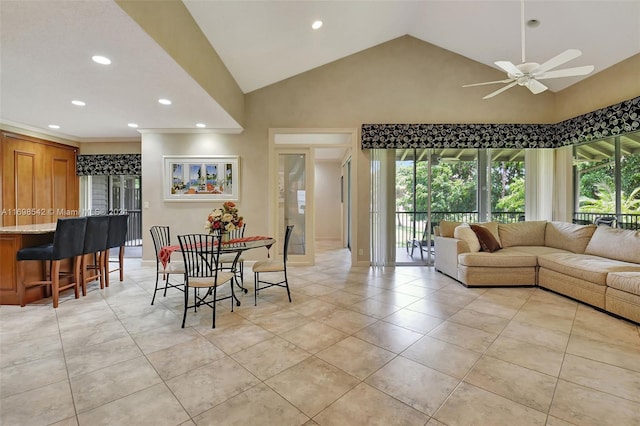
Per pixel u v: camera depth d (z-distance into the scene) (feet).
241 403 5.59
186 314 9.71
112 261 18.85
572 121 15.48
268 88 17.08
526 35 13.73
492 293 12.27
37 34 7.14
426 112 16.97
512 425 5.02
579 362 6.98
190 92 11.16
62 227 10.77
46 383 6.22
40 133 17.37
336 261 19.03
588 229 13.46
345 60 16.96
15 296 10.92
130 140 19.70
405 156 17.65
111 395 5.83
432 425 5.03
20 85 10.26
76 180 19.70
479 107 16.94
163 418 5.21
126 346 7.82
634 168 13.46
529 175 17.24
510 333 8.54
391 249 17.12
